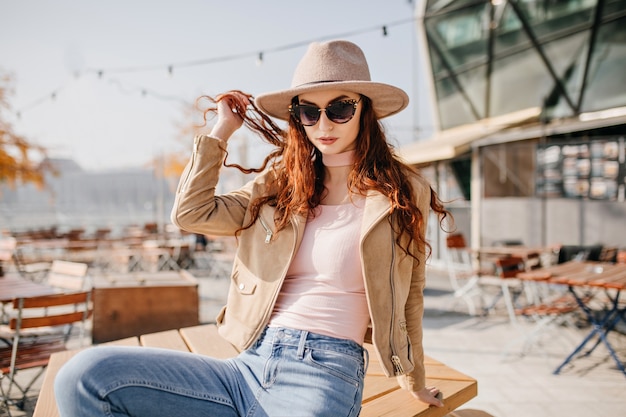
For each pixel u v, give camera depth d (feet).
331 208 5.51
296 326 5.07
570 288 14.37
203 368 5.00
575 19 30.86
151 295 16.60
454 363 15.02
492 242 33.35
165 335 9.36
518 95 35.68
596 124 29.07
